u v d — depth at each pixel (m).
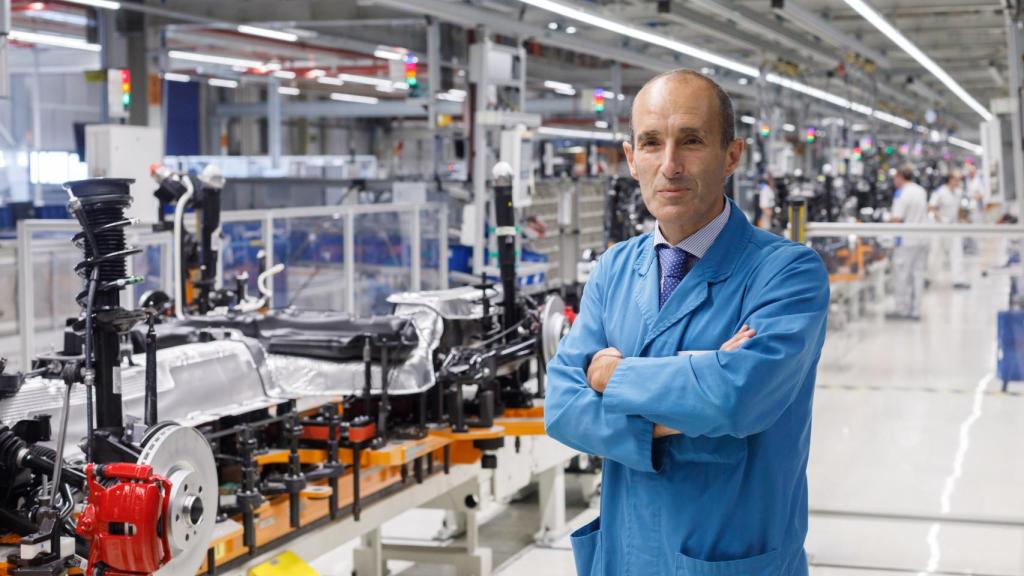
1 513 2.85
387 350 4.27
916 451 6.39
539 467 5.23
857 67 15.83
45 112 17.33
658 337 2.12
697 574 2.04
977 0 11.27
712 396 1.92
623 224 9.45
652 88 2.04
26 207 11.20
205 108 18.36
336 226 8.62
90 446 2.80
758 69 14.12
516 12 9.74
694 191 2.02
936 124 26.55
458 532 5.55
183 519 2.76
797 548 2.17
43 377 3.20
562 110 17.86
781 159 13.91
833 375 7.12
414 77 9.41
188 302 4.85
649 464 2.04
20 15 11.77
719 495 2.06
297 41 12.46
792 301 2.00
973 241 6.79
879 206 16.73
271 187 10.25
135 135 5.93
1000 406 6.81
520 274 9.18
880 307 6.99
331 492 3.89
